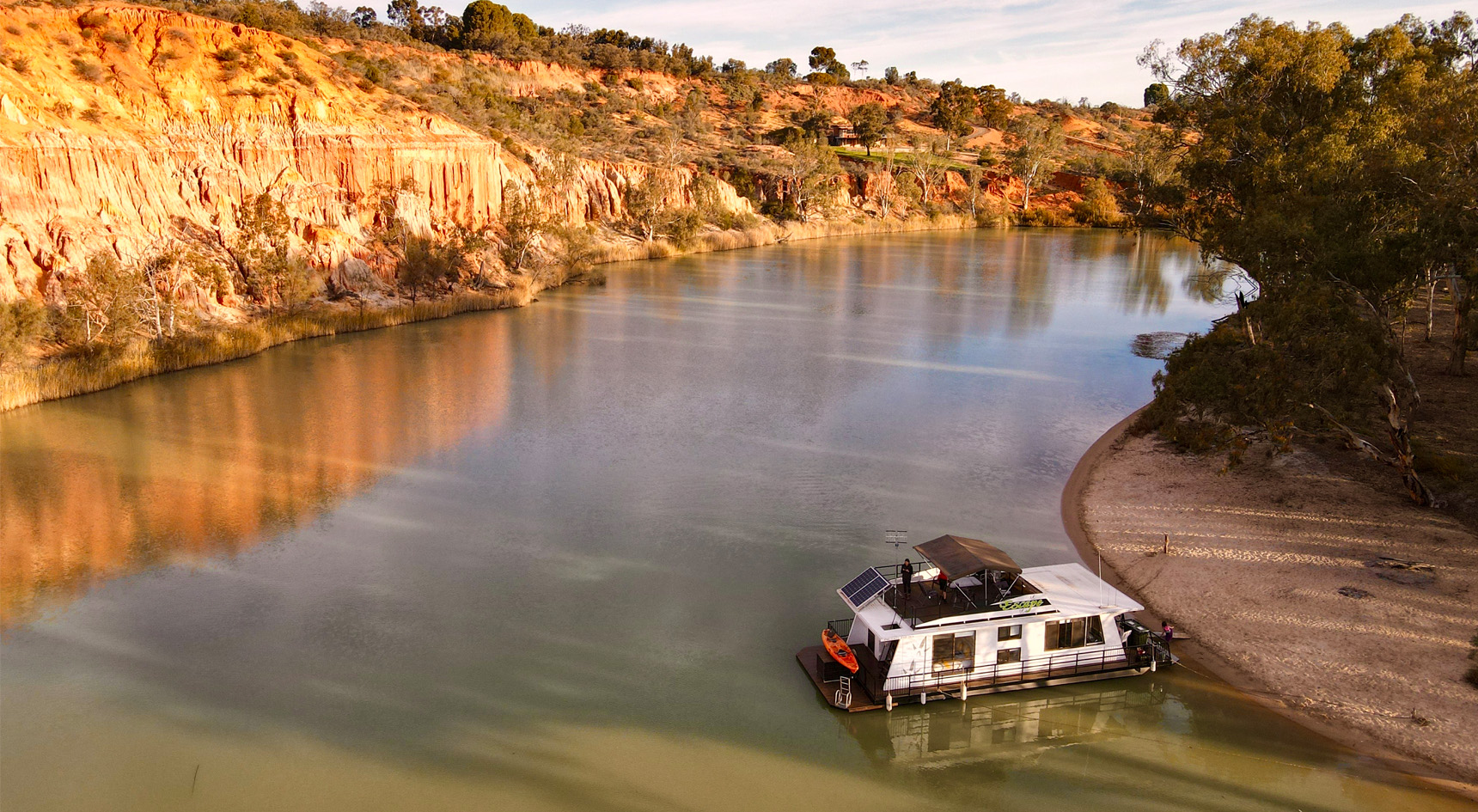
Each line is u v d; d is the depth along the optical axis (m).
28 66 63.09
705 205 135.62
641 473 39.75
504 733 22.19
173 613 27.81
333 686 24.12
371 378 55.69
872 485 38.25
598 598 28.77
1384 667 23.38
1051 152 189.50
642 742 21.91
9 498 36.31
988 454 42.19
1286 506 32.97
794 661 25.38
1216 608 26.98
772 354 63.75
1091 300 88.81
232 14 114.44
